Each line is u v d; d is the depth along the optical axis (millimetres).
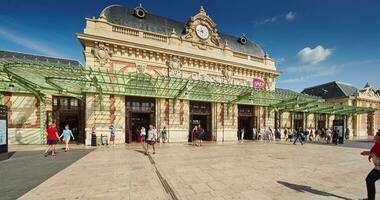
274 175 6988
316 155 11781
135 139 17953
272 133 22469
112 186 5695
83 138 17875
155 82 16031
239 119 22953
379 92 43250
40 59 21625
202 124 21062
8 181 6168
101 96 15609
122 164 8594
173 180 6273
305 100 21672
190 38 19938
